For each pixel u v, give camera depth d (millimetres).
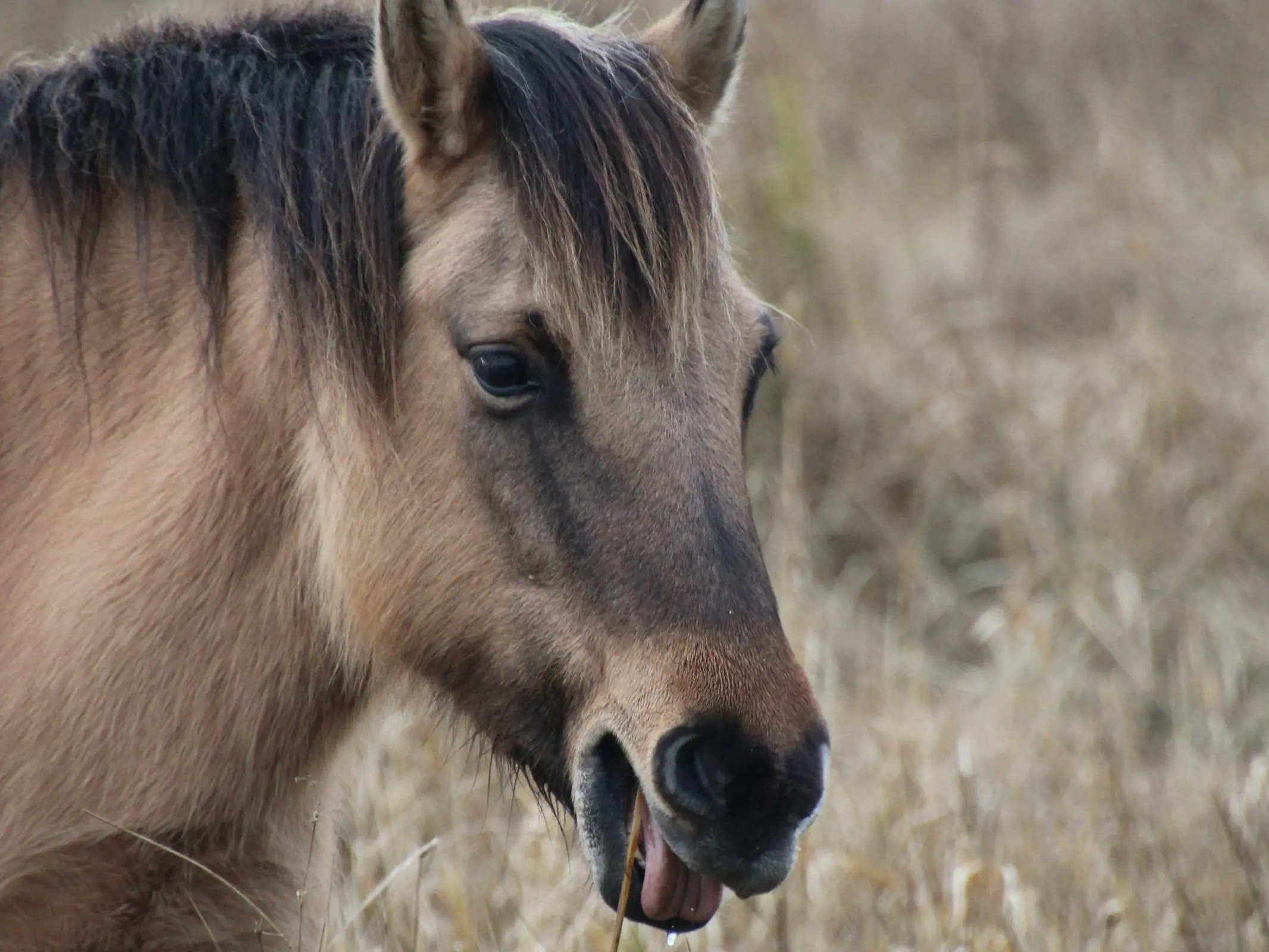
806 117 27672
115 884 10953
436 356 10242
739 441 10188
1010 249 27250
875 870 14578
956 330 24859
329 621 10992
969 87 32812
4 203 11422
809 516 22016
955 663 20391
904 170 30422
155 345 11016
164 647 10773
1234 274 25672
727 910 14469
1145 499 21188
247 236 10953
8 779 10734
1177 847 15336
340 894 14523
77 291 10820
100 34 12016
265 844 11492
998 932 13891
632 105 10094
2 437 11172
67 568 10844
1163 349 22906
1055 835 15508
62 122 11125
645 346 9789
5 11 35844
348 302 10359
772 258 24859
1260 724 18172
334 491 10664
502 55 10336
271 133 10742
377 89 10531
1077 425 22484
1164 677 19531
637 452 9719
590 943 13781
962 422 22906
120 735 10742
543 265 9773
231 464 10805
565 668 10016
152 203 11070
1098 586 20375
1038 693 18344
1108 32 34094
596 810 9906
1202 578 20594
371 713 11891
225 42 11422
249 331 10820
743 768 9328
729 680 9391
